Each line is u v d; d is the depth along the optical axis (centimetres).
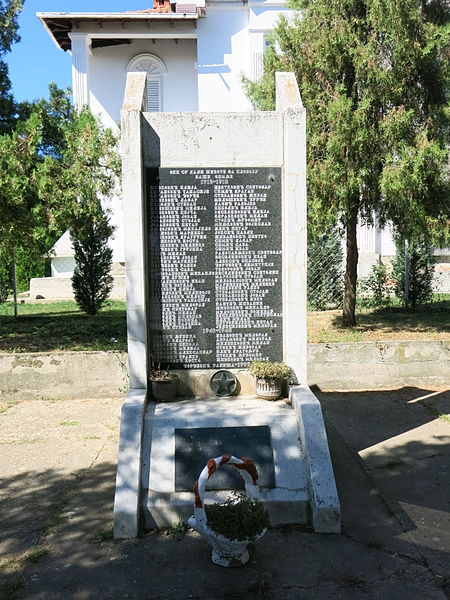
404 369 879
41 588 375
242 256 550
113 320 1265
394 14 875
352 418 741
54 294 1847
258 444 479
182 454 472
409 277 1291
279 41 1004
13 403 820
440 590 369
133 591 371
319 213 930
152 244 545
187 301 550
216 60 1850
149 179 542
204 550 420
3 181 814
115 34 1889
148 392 536
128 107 525
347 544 427
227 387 550
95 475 564
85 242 1359
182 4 1911
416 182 878
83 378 836
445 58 941
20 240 930
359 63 898
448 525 457
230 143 546
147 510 450
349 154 901
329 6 949
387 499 506
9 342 988
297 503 455
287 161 536
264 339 555
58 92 982
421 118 948
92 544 431
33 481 552
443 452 618
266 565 399
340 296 1283
